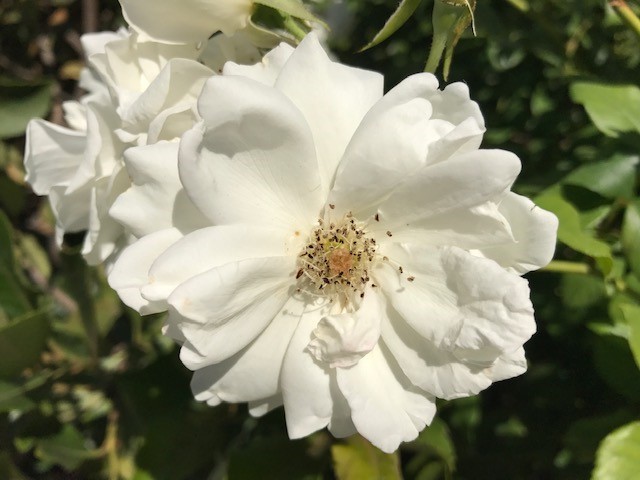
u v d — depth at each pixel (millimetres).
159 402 142
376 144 91
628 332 112
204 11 104
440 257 94
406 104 90
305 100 96
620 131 118
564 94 163
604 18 145
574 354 151
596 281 123
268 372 100
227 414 144
